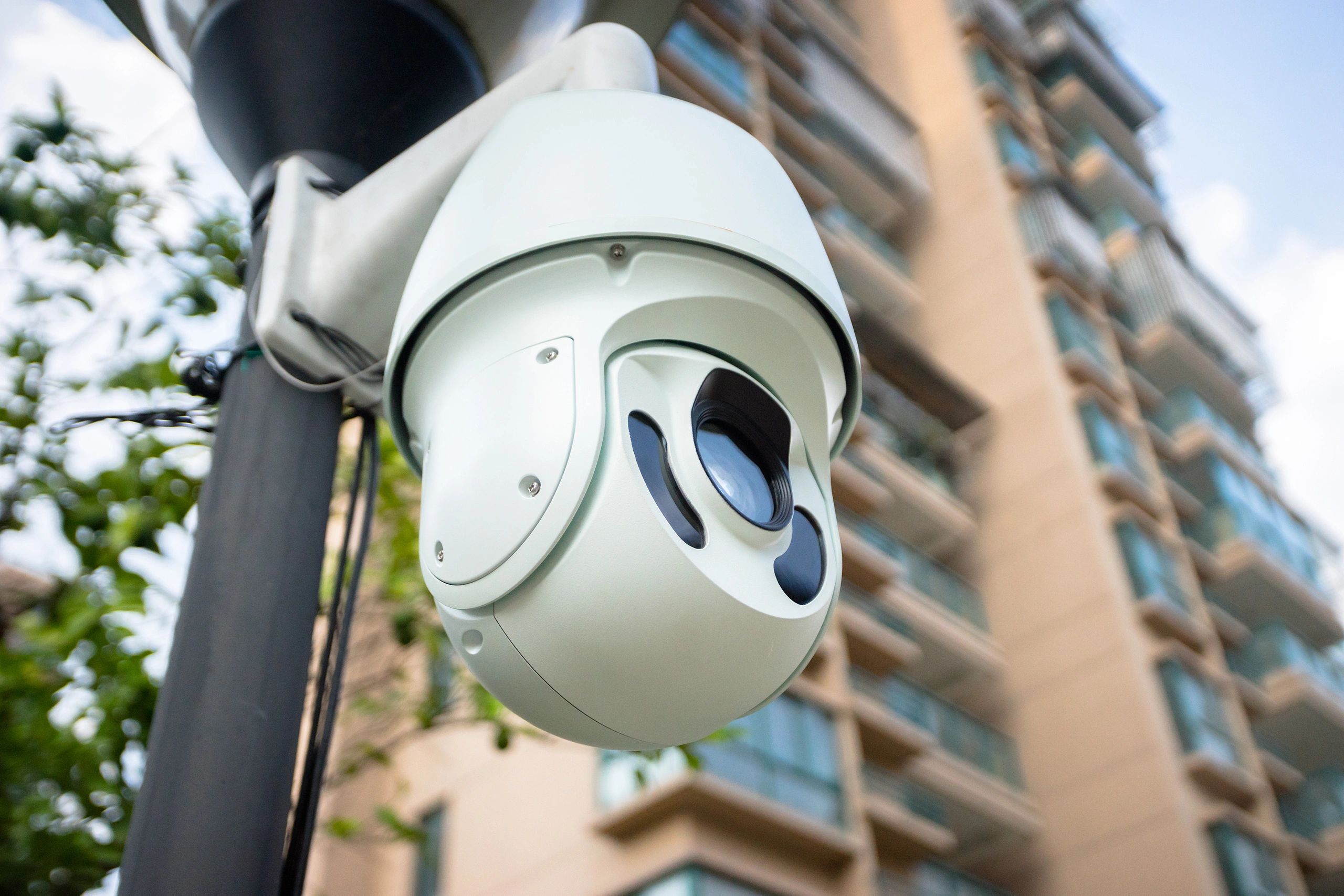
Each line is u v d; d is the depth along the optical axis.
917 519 21.91
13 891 3.49
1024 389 23.61
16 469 3.78
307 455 1.42
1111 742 19.53
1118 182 30.80
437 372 1.19
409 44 1.59
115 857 3.56
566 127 1.25
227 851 1.18
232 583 1.31
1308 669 23.75
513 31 1.65
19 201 3.74
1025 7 34.47
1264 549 24.89
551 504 1.05
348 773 4.46
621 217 1.15
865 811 15.58
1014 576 21.88
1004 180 27.34
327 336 1.44
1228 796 19.86
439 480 1.13
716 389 1.15
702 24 25.33
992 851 19.56
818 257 1.25
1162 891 18.05
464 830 14.04
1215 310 29.34
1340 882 21.16
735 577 1.08
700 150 1.23
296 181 1.49
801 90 26.12
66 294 3.87
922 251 26.88
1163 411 27.00
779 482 1.17
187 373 1.55
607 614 1.05
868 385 22.64
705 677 1.08
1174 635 21.33
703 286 1.16
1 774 3.59
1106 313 27.91
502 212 1.18
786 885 13.45
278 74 1.57
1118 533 21.97
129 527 3.62
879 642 18.31
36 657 3.48
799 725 15.42
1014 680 20.92
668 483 1.08
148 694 3.65
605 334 1.11
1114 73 34.53
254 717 1.25
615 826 12.92
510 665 1.11
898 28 31.78
